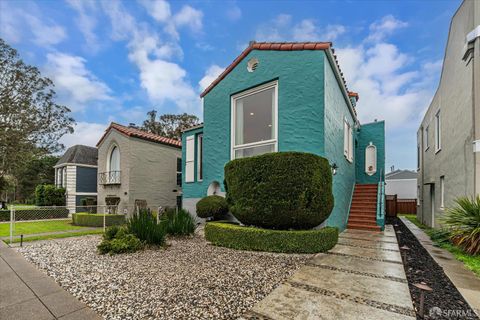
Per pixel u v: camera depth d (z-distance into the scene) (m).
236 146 9.14
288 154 6.09
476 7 6.75
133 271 4.54
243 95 9.09
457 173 8.08
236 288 3.72
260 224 6.52
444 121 9.62
